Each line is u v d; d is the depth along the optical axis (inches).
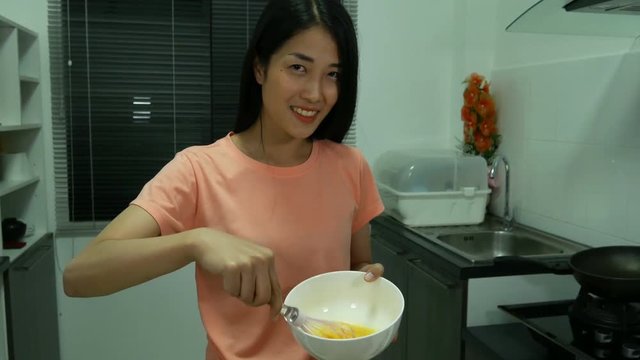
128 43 96.9
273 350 35.9
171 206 33.9
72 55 95.2
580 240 76.4
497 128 97.5
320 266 37.6
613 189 69.6
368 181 43.0
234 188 36.3
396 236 85.5
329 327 29.9
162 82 99.0
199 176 36.0
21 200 94.1
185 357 104.0
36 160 94.2
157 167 100.7
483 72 101.0
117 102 97.8
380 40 104.0
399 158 96.3
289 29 33.0
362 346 27.0
